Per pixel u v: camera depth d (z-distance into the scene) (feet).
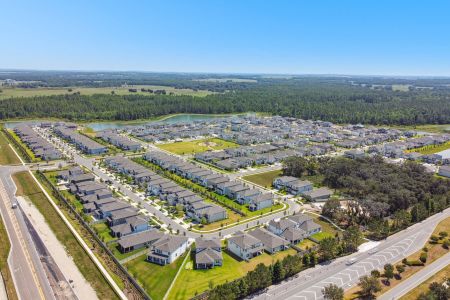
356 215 441.27
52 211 442.09
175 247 341.21
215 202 490.90
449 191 512.63
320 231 409.49
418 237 394.93
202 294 284.61
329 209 446.60
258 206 471.62
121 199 487.20
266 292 291.99
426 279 315.17
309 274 320.29
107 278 305.94
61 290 287.69
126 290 291.58
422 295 275.80
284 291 293.84
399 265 332.80
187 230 403.34
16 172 595.88
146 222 398.62
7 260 328.29
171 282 302.66
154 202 481.46
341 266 334.24
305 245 377.71
